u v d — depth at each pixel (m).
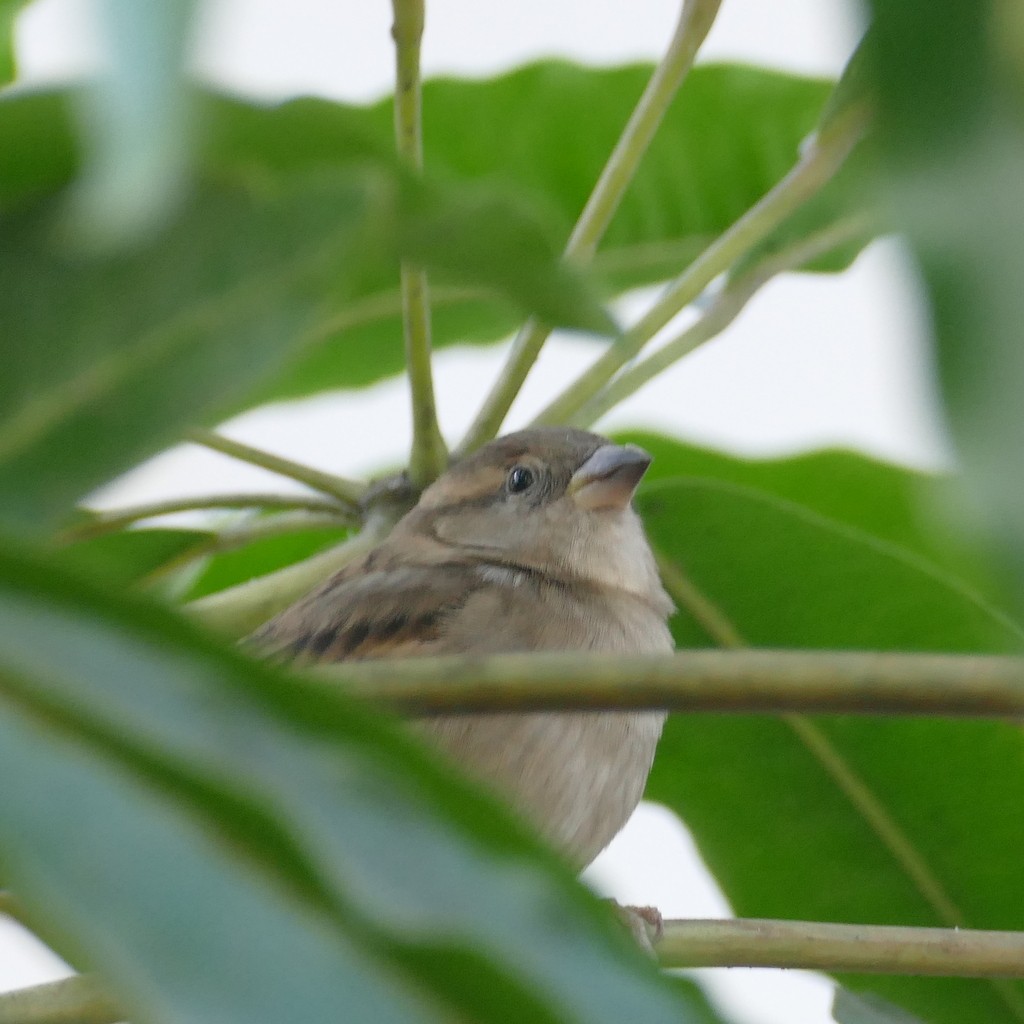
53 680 0.81
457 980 0.76
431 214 1.28
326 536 3.64
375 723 0.83
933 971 2.32
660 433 3.71
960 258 0.66
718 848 3.18
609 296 3.60
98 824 0.77
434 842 0.81
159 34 0.64
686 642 3.17
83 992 1.95
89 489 1.38
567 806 3.19
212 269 1.40
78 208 0.78
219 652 0.83
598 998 0.77
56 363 1.40
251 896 0.77
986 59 0.68
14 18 2.88
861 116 2.61
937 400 0.65
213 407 1.38
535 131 3.57
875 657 1.20
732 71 3.54
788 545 3.01
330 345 3.31
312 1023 0.73
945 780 3.02
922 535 3.47
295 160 1.36
